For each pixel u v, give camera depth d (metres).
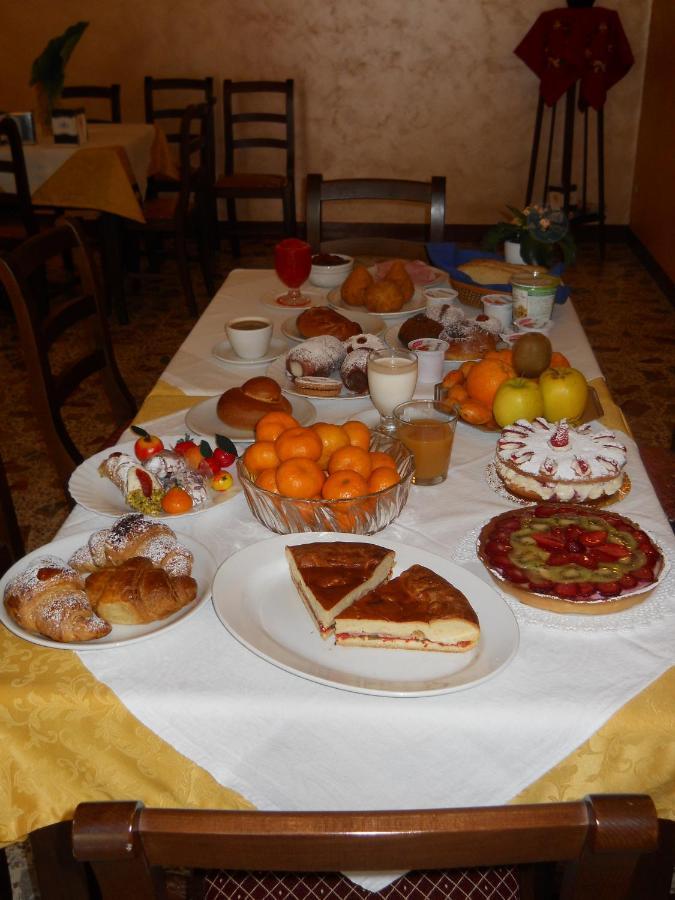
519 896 1.00
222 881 1.01
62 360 3.67
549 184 5.36
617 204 5.38
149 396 1.53
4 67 5.34
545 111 5.19
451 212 5.48
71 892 0.98
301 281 1.94
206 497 1.16
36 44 5.27
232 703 0.84
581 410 1.33
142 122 5.41
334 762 0.83
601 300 4.42
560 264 2.01
